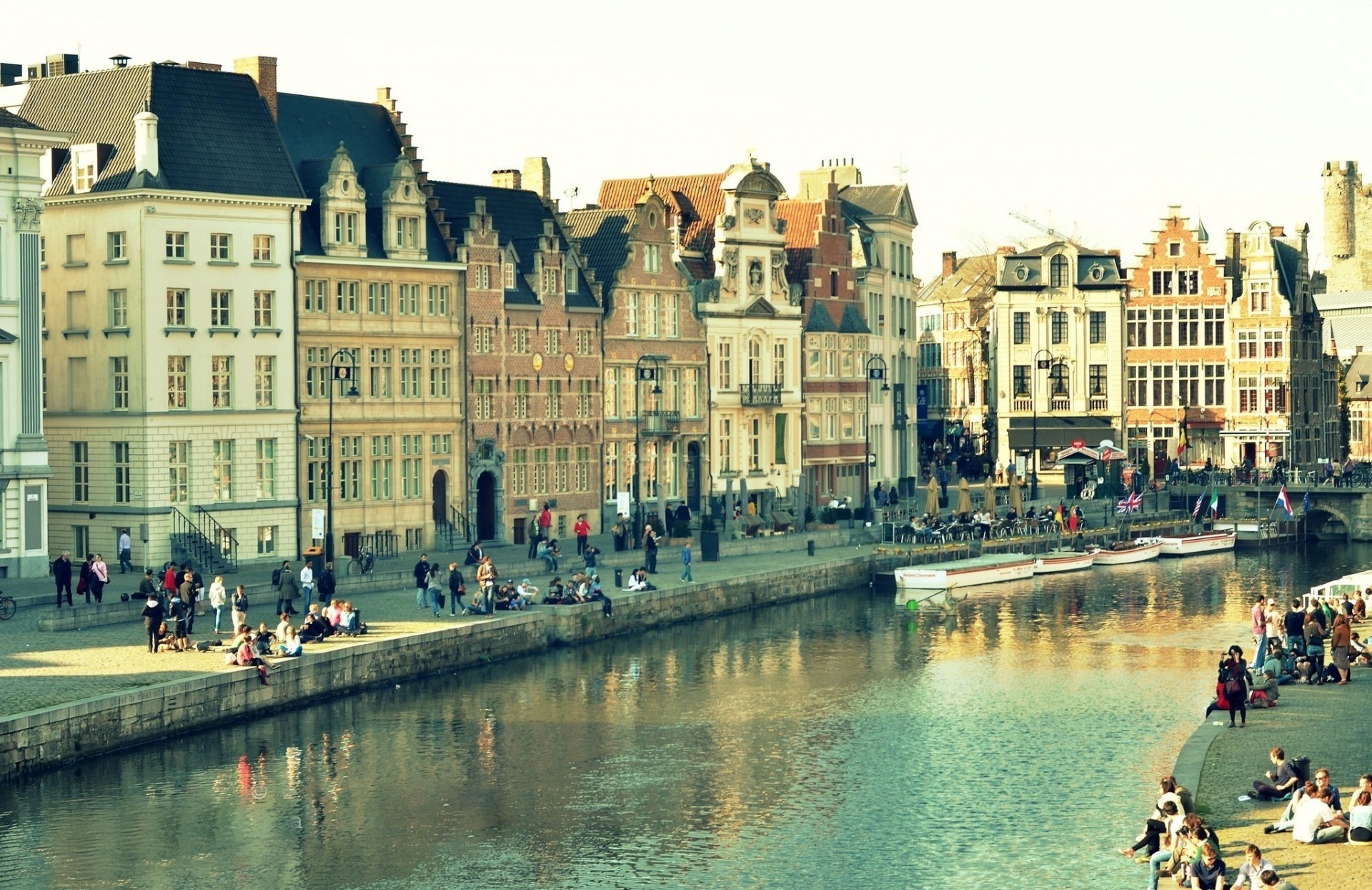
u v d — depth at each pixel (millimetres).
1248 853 44000
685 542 109938
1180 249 164375
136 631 73938
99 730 59594
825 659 83250
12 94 99875
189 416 93062
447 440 105250
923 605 102125
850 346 136500
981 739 67000
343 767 61812
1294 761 53812
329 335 98812
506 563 92438
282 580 76250
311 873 51594
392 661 72938
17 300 87062
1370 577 102250
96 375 93438
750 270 127000
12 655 68000
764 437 128250
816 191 149625
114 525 92875
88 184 93500
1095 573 119688
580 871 52000
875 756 64500
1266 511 145625
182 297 93000
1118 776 61531
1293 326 164250
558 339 112188
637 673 79062
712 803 58594
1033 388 164125
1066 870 51219
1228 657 64125
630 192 135250
